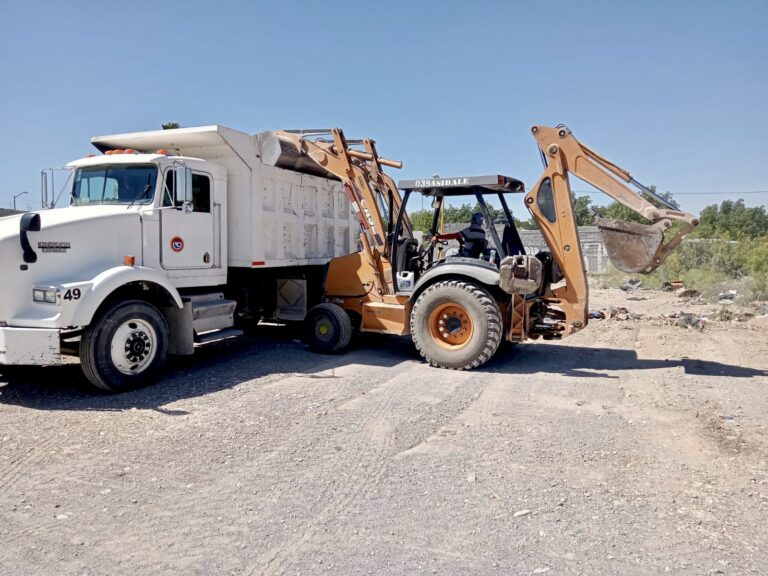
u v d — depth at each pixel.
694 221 7.38
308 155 9.09
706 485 4.12
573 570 3.07
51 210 6.96
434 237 8.62
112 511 3.71
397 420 5.51
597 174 7.75
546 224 7.95
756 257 19.38
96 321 6.30
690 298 17.19
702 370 7.75
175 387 6.70
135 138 8.21
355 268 8.93
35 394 6.41
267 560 3.17
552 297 8.22
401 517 3.64
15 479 4.18
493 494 3.97
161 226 7.28
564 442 4.97
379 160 8.98
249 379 7.10
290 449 4.76
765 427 5.36
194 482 4.13
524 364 8.12
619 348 9.40
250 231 8.33
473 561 3.16
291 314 9.81
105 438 5.00
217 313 7.98
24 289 6.19
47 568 3.09
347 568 3.09
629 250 7.76
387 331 8.52
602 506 3.80
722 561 3.16
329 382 6.96
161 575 3.03
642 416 5.70
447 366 7.73
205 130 7.80
